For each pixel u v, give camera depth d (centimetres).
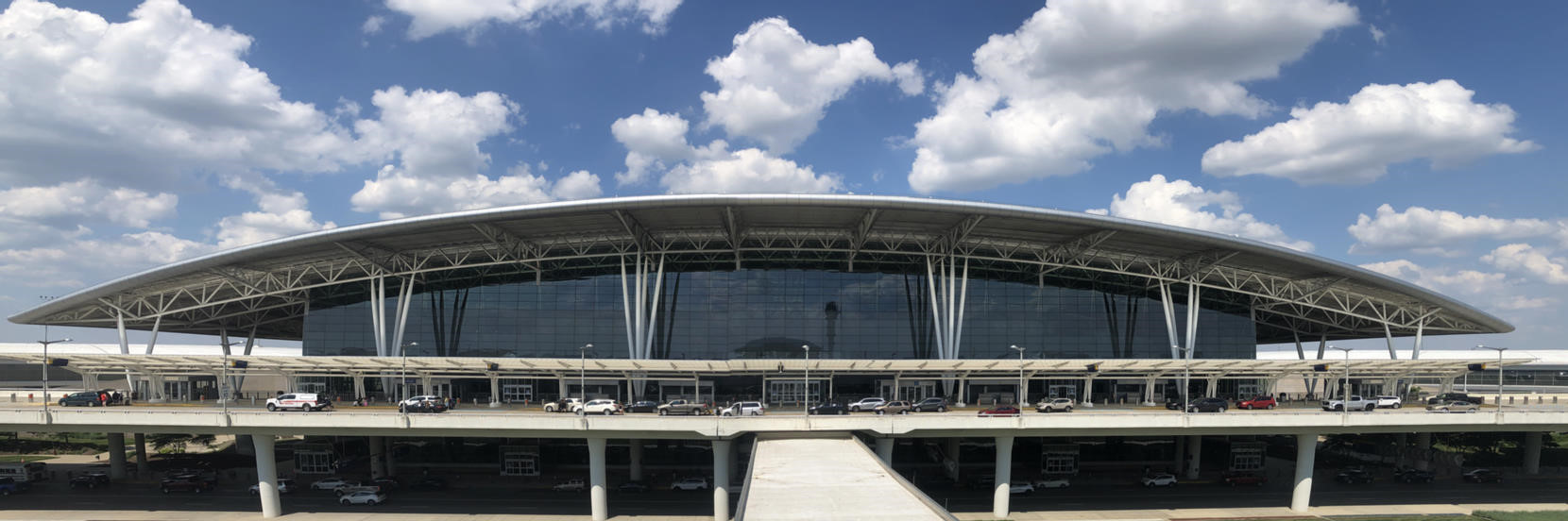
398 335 7894
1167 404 6538
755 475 3725
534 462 7106
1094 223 6931
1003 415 5553
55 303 7888
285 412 5481
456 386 8094
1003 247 8194
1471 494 6556
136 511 5881
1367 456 7975
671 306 8194
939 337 7725
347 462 7294
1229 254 7544
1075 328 8406
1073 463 7194
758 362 6844
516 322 8275
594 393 8025
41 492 6550
